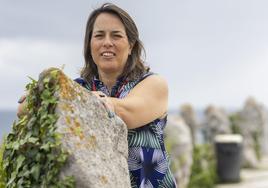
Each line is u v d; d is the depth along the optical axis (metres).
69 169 3.37
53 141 3.38
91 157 3.44
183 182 12.41
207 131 18.53
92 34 4.13
